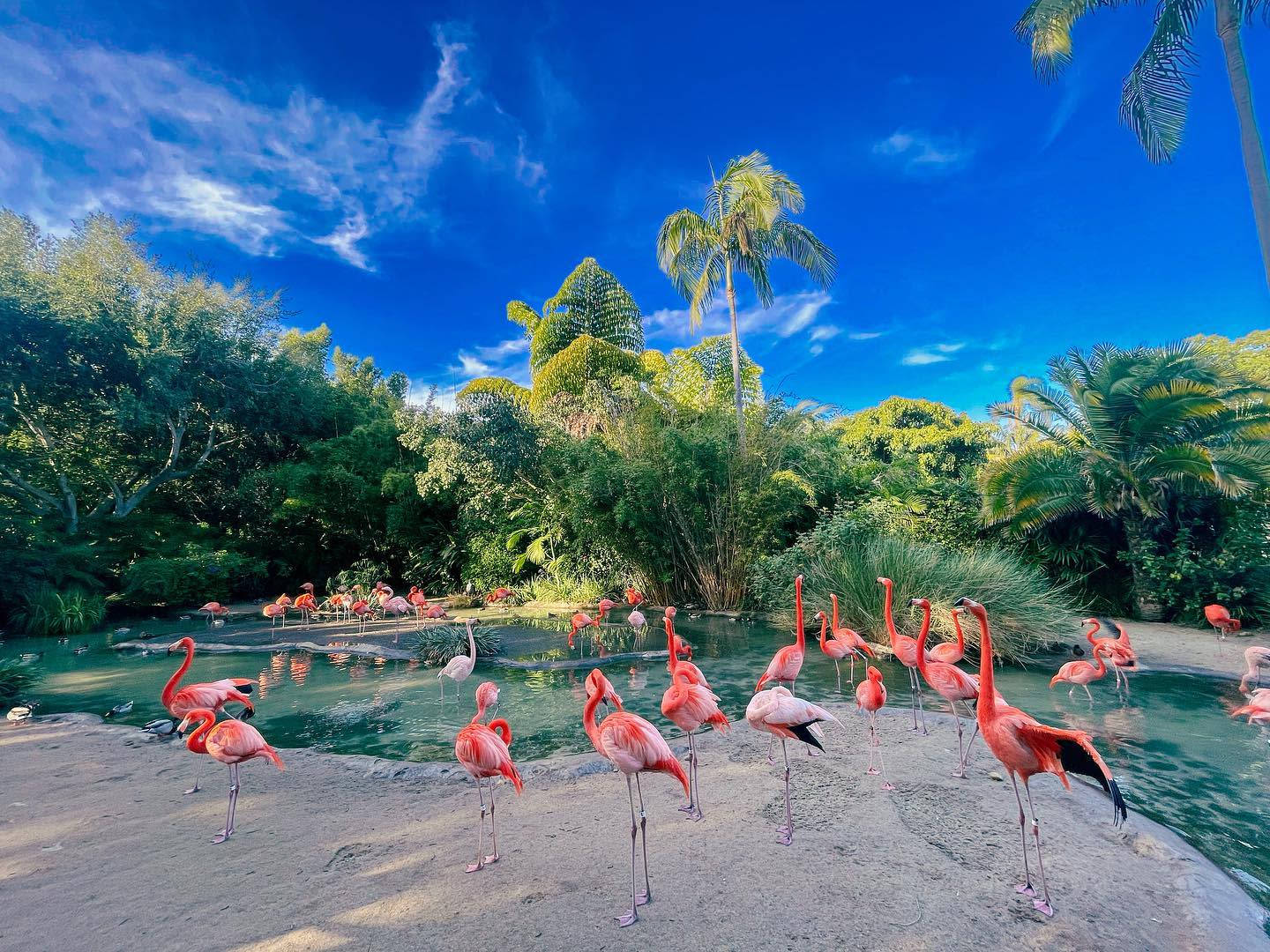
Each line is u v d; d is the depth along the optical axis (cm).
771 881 333
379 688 866
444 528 2336
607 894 324
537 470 1866
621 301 2788
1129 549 1216
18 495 1738
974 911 302
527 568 2078
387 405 3005
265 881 350
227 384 2030
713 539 1510
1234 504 1170
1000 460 1332
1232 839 385
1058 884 325
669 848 373
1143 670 820
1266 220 891
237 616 1681
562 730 652
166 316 1877
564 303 2786
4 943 295
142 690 880
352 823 429
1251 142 910
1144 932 284
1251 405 1131
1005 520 1312
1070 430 1349
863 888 324
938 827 395
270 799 480
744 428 1556
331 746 623
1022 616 879
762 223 1633
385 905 320
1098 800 435
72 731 684
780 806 433
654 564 1603
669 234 1742
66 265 1730
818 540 1267
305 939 292
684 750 572
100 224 1827
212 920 311
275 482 2212
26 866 374
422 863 365
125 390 1745
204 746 421
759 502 1432
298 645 1191
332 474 2223
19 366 1590
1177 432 1170
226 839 406
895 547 1058
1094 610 1261
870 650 952
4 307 1505
